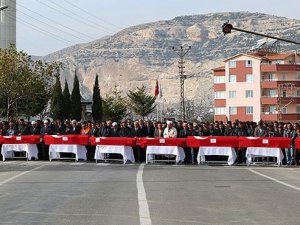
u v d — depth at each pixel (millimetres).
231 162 27516
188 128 28656
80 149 28969
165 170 24000
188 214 12148
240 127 28531
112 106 99125
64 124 30031
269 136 28094
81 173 22312
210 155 27797
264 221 11234
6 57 57469
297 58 104688
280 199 14609
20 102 62312
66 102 75812
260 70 101250
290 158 27578
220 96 105500
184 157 28188
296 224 10898
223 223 11039
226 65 104312
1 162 28203
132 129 28984
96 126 29156
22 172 22703
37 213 12352
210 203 13836
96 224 10969
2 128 30344
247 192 16172
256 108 101375
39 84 59594
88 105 109312
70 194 15648
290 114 99625
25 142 29188
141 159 28969
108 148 28203
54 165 26469
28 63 59312
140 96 101250
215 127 28609
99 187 17375
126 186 17656
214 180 19703
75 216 11906
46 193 15906
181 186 17703
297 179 20312
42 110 71875
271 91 101938
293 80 101125
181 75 81875
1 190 16688
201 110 159375
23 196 15273
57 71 63094
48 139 29016
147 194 15586
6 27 78000
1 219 11609
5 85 56812
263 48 110938
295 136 27594
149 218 11617
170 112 154125
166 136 28344
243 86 102562
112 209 12852
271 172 23438
